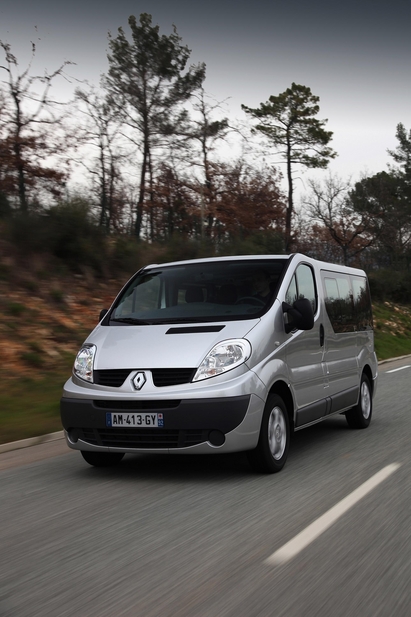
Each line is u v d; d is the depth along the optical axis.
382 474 6.34
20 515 5.20
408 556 4.06
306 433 9.05
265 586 3.60
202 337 6.42
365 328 9.80
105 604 3.41
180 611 3.30
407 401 12.03
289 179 48.09
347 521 4.83
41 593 3.57
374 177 57.34
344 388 8.55
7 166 25.97
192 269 7.54
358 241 53.94
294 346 7.05
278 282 7.15
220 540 4.43
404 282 42.31
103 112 36.16
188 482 6.21
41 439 8.45
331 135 47.38
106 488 6.05
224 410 5.98
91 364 6.54
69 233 18.59
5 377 11.25
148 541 4.44
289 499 5.49
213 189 42.00
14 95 26.27
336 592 3.51
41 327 13.98
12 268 16.34
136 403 6.16
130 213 41.06
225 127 39.62
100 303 17.02
